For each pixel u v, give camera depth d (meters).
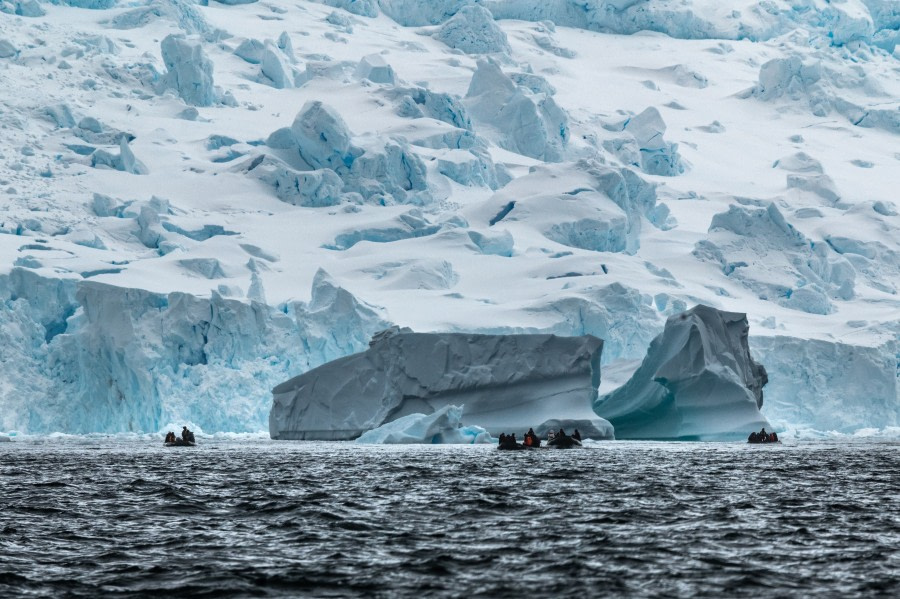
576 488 137.12
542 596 70.00
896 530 98.06
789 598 69.31
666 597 69.56
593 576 76.25
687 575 76.56
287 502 121.62
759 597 69.56
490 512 112.00
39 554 86.75
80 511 114.69
